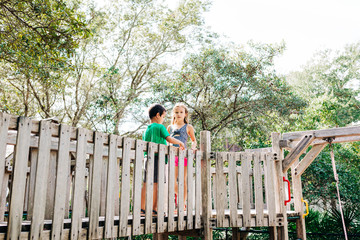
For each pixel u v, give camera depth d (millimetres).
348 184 10977
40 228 2648
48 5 6375
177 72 15547
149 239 9047
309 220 9453
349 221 9203
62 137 2900
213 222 4461
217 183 4562
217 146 14055
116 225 3381
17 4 6492
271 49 13367
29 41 6523
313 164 11102
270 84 13414
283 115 13547
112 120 13891
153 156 3908
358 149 12938
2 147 2465
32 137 3953
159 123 4496
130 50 16531
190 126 5027
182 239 5273
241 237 7406
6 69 10492
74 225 2918
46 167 2744
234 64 13656
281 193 5070
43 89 12422
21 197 2535
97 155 3230
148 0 16031
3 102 11328
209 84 13570
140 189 3676
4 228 2459
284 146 5184
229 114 13523
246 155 4828
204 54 13852
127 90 14453
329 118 12992
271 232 5207
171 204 4051
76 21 6418
